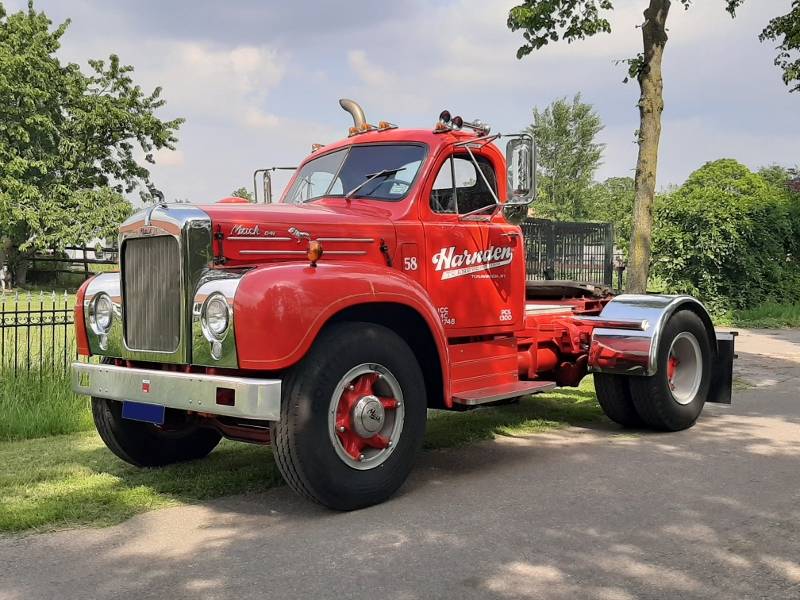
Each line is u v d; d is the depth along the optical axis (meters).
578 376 6.88
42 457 5.68
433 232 5.20
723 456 5.54
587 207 61.44
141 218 4.52
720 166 19.47
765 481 4.84
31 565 3.58
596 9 10.62
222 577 3.41
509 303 5.75
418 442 4.63
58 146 28.64
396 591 3.23
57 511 4.29
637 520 4.10
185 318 4.27
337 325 4.36
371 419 4.34
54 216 26.89
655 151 10.01
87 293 5.02
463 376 5.37
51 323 7.77
